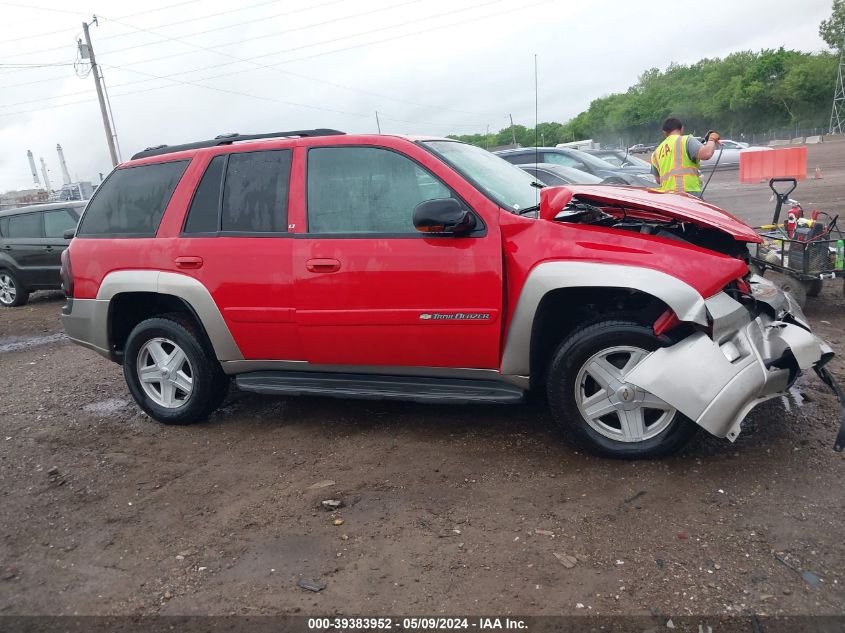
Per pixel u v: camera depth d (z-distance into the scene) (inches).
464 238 148.0
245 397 212.4
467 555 118.5
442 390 157.6
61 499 153.4
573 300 152.9
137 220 186.7
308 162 166.6
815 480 132.9
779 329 143.3
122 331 198.1
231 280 169.5
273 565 120.8
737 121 3073.3
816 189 661.9
